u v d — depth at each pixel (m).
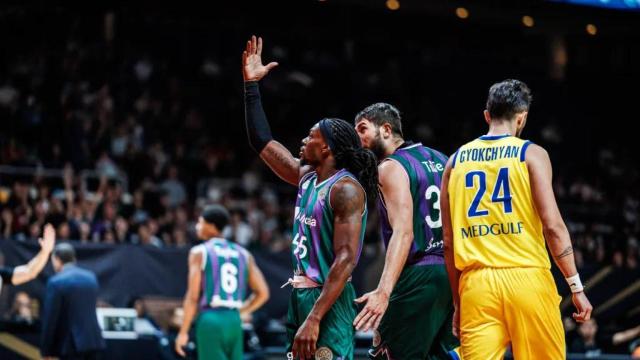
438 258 4.66
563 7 13.21
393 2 13.66
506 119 4.32
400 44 21.06
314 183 4.27
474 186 4.25
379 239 14.05
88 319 8.25
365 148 4.34
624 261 14.74
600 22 13.49
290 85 19.86
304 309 4.16
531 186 4.14
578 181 17.95
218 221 7.65
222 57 20.36
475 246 4.21
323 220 4.16
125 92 17.52
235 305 7.58
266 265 10.97
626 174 19.47
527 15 13.48
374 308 4.17
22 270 6.77
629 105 20.97
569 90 20.78
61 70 16.94
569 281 4.09
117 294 10.44
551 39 19.19
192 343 9.23
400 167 4.59
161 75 18.45
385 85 20.42
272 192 16.02
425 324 4.63
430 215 4.65
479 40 18.62
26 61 17.25
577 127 20.69
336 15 17.55
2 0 15.49
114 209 12.41
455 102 21.20
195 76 19.48
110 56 17.88
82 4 15.74
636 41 18.05
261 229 13.72
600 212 16.31
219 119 18.83
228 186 15.62
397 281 4.65
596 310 11.92
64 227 11.30
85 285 8.27
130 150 14.98
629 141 20.81
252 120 4.72
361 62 21.33
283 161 4.65
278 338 10.34
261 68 4.80
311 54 20.72
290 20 17.28
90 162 14.57
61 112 15.40
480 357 4.11
